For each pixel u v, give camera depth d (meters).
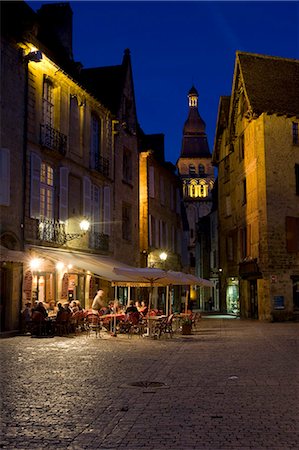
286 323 28.33
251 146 32.81
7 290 19.09
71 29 27.70
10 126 19.27
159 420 6.84
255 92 32.66
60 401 7.96
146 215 35.31
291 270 30.67
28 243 20.06
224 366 11.55
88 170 25.98
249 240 33.31
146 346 15.68
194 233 102.12
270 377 10.05
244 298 34.44
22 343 15.88
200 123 110.06
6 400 8.02
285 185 31.39
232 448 5.66
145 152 35.47
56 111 23.00
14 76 19.62
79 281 24.83
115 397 8.27
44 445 5.82
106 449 5.68
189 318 21.72
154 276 19.14
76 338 17.75
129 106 32.97
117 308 22.23
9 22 19.09
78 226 24.75
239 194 35.78
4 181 18.62
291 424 6.60
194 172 107.38
